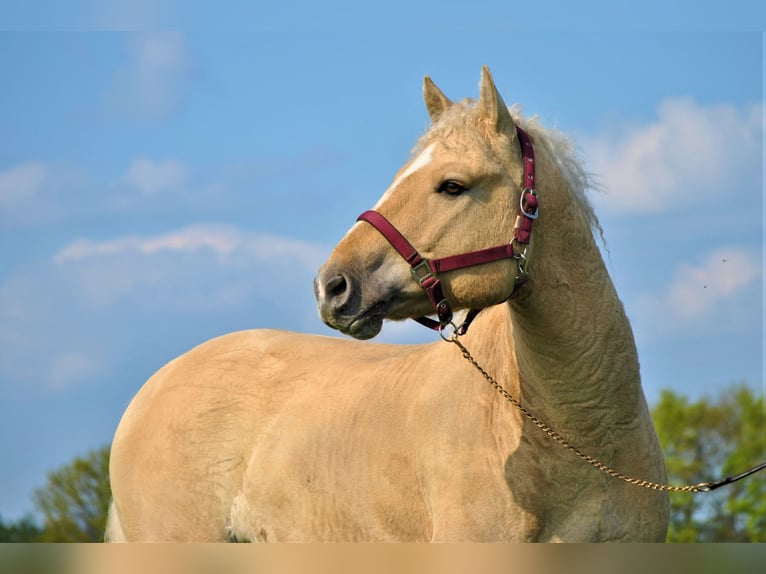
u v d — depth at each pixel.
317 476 7.63
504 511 6.56
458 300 6.24
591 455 6.48
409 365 7.61
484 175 6.20
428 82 7.06
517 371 6.66
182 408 8.48
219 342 8.94
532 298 6.36
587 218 6.64
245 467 8.18
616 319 6.47
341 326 6.11
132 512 8.52
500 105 6.27
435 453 6.90
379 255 6.19
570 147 6.76
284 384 8.27
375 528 7.30
